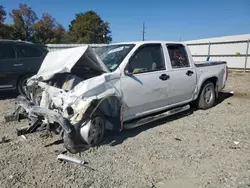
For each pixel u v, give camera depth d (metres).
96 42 48.34
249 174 2.84
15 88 7.02
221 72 6.06
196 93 5.37
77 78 3.75
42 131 4.00
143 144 3.72
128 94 3.85
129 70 3.91
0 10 31.58
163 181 2.73
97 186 2.62
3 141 3.81
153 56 4.36
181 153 3.42
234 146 3.64
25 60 7.13
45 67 4.33
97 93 3.41
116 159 3.23
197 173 2.89
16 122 4.74
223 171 2.92
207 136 4.07
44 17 42.72
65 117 3.25
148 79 4.14
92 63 3.78
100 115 3.57
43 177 2.80
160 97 4.43
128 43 4.36
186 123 4.76
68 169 2.97
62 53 4.20
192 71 5.12
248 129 4.39
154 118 4.38
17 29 39.00
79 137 3.38
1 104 6.34
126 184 2.66
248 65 16.73
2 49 6.83
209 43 19.39
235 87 9.34
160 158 3.27
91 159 3.23
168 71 4.54
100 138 3.63
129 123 4.04
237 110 5.73
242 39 17.77
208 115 5.31
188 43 21.50
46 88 3.80
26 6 40.16
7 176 2.82
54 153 3.40
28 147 3.61
